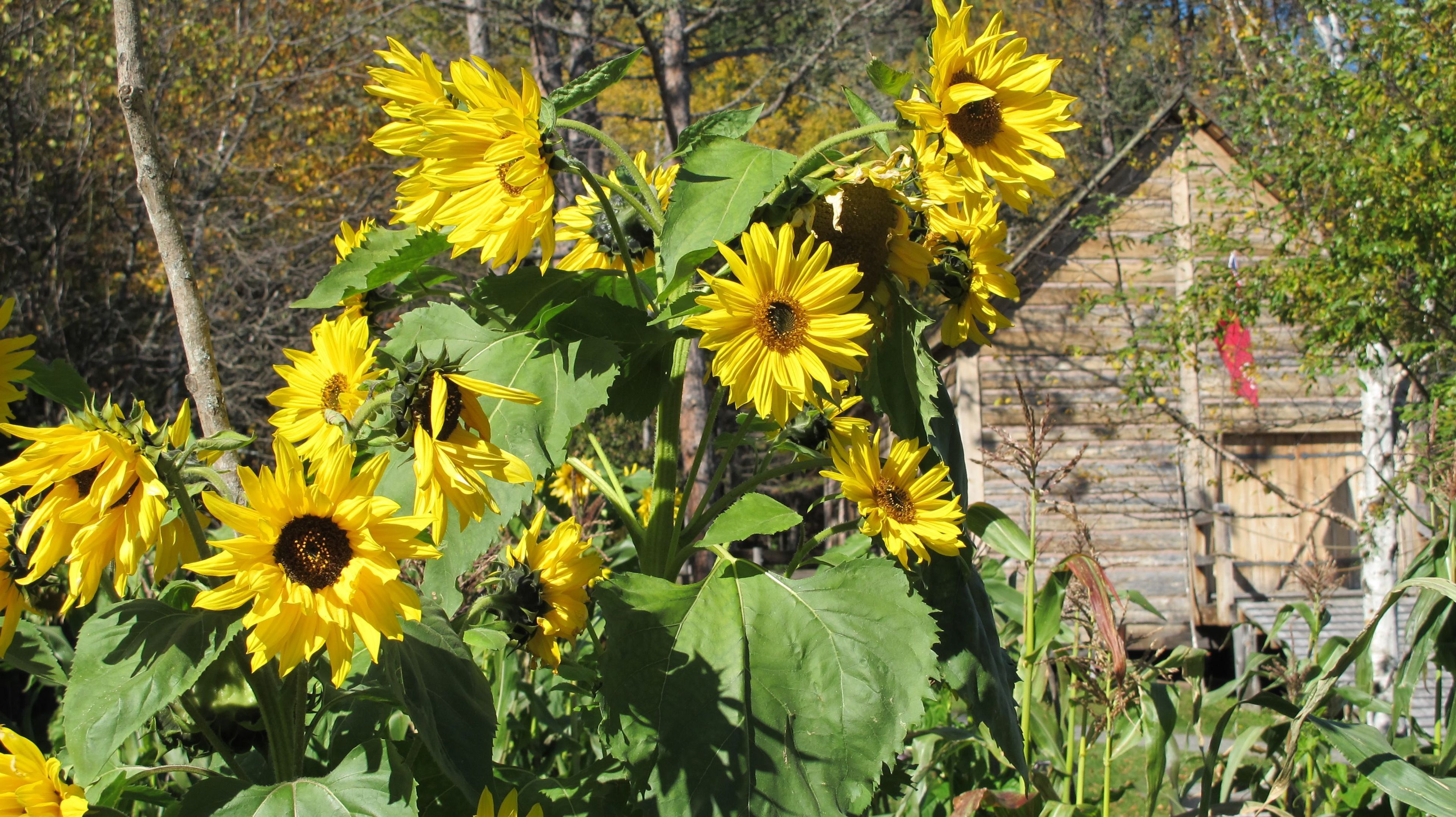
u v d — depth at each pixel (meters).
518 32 10.15
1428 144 4.65
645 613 1.25
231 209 7.91
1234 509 7.77
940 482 1.36
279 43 8.11
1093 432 7.60
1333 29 5.69
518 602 1.46
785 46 10.27
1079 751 1.94
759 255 1.21
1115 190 7.95
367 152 8.92
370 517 1.09
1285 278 5.30
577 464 1.41
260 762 1.41
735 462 8.83
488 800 1.20
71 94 6.97
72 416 1.12
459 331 1.33
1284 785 1.60
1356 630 6.95
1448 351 5.19
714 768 1.19
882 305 1.30
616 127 13.62
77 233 7.43
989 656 1.40
